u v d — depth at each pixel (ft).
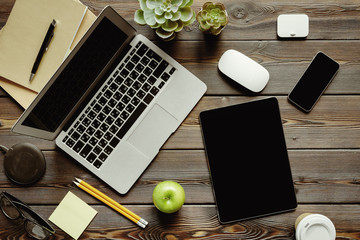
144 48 2.66
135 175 2.64
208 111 2.68
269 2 2.78
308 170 2.71
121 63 2.65
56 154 2.74
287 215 2.68
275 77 2.75
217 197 2.65
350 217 2.68
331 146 2.72
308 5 2.77
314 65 2.72
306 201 2.69
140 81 2.66
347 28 2.76
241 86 2.74
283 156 2.67
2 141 2.74
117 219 2.70
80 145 2.62
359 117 2.73
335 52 2.76
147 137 2.65
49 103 2.36
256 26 2.77
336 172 2.71
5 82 2.70
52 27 2.65
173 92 2.67
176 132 2.73
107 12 2.25
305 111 2.73
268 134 2.68
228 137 2.68
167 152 2.72
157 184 2.70
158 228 2.69
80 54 2.32
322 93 2.73
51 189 2.72
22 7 2.70
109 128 2.64
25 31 2.69
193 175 2.72
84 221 2.67
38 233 2.71
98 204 2.71
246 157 2.67
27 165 2.67
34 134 2.42
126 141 2.64
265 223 2.68
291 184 2.66
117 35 2.47
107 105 2.65
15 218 2.71
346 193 2.69
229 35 2.77
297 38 2.77
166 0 2.45
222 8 2.56
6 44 2.69
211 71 2.75
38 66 2.67
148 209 2.70
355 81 2.74
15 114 2.75
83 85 2.52
